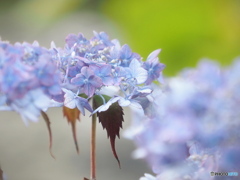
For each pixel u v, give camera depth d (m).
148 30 1.95
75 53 0.83
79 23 3.67
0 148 2.52
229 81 0.79
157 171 0.83
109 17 2.30
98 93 0.83
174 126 0.77
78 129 2.64
